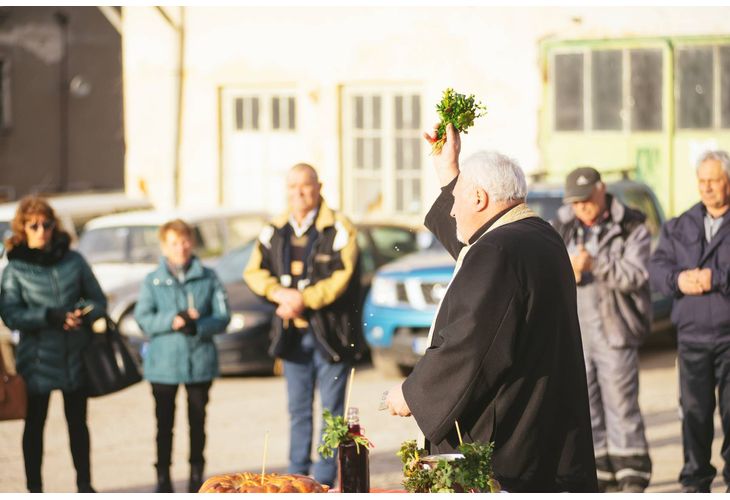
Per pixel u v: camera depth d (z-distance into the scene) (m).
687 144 16.30
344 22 17.64
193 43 18.56
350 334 7.78
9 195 26.23
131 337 12.32
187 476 8.73
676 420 9.98
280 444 9.62
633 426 7.50
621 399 7.51
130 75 18.94
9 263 7.71
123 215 14.33
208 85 18.52
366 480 4.71
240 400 11.38
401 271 11.83
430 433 4.47
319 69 17.83
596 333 7.53
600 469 7.58
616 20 16.39
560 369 4.58
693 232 7.24
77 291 7.75
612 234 7.53
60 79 26.36
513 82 16.78
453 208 4.89
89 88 26.64
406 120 17.47
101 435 10.23
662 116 16.36
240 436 9.91
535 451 4.55
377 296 11.91
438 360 4.47
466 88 16.98
